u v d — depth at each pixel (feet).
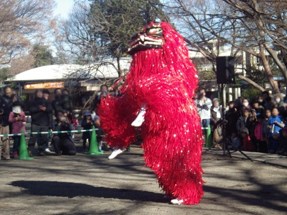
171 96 19.72
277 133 38.40
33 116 41.75
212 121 47.06
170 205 21.38
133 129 21.22
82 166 34.60
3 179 29.17
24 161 38.24
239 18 46.55
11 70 110.63
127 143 21.63
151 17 55.62
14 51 101.60
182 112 20.02
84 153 44.21
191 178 20.94
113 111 21.22
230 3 45.42
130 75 20.95
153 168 20.29
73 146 42.83
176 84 20.11
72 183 27.48
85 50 69.72
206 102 47.06
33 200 23.06
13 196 24.08
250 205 21.42
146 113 19.58
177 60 20.67
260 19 44.19
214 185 26.05
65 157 40.86
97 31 63.21
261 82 79.97
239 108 44.55
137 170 32.07
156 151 19.97
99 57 68.74
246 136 42.16
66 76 71.67
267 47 52.01
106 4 63.00
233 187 25.50
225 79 37.68
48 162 37.37
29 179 29.07
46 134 42.73
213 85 76.28
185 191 20.99
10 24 87.51
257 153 38.55
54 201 22.79
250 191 24.49
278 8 44.39
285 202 22.00
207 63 71.56
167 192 21.72
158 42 20.33
